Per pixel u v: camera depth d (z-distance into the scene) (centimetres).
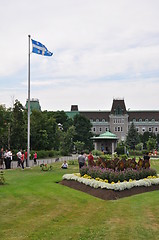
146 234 1009
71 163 3856
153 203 1454
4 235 1005
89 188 1781
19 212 1283
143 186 1817
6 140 5234
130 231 1040
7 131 5219
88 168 2031
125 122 14675
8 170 2956
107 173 1839
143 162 2073
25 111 6706
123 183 1722
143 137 13100
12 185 1912
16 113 5356
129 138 10938
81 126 10362
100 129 14900
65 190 1792
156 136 13525
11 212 1280
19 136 5303
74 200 1528
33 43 3222
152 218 1200
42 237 986
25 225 1112
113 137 6122
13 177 2341
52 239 968
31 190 1742
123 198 1616
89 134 10406
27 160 3206
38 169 3045
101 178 1845
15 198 1524
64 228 1079
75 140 10288
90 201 1525
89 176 1942
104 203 1488
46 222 1151
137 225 1107
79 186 1873
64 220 1181
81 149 7806
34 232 1034
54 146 7850
